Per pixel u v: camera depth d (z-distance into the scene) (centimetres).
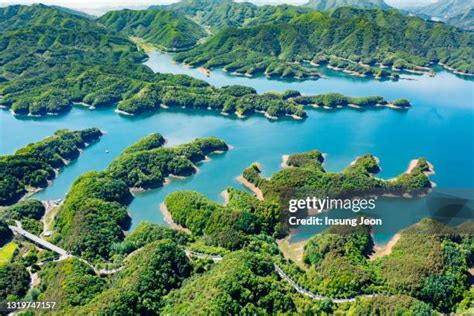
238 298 17975
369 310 18025
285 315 17812
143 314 18188
